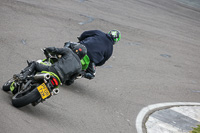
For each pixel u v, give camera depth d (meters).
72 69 15.80
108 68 26.89
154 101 23.22
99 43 19.94
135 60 30.81
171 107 22.80
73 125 15.72
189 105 24.28
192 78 31.25
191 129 19.77
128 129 17.67
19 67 20.73
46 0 40.25
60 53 15.91
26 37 26.88
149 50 35.19
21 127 13.16
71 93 19.91
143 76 27.61
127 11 49.06
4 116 13.42
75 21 35.88
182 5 69.81
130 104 21.44
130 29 40.03
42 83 14.28
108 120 18.00
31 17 32.31
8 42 24.56
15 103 14.40
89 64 19.81
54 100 17.88
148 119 19.77
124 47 33.41
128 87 24.34
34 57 23.48
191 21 57.12
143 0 62.09
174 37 43.53
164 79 28.59
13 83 15.77
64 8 39.38
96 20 38.78
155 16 52.09
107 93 22.11
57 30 31.23
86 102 19.36
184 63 34.94
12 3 34.41
